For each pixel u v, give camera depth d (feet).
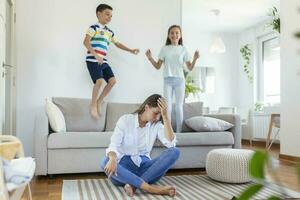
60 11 13.00
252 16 22.59
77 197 7.47
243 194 1.03
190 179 9.78
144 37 13.88
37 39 12.73
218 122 11.69
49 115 10.24
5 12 9.87
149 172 8.09
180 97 12.11
